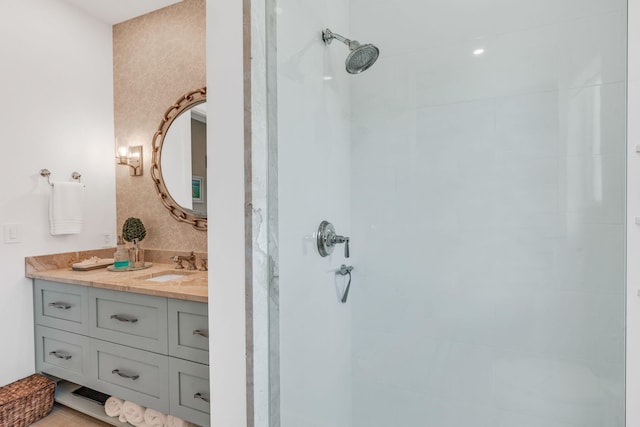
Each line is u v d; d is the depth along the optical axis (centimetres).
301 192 130
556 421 139
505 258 145
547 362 140
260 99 112
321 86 141
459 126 150
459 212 151
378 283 164
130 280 197
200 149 235
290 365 125
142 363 179
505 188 144
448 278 154
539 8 137
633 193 111
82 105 247
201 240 238
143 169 258
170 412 170
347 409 162
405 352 161
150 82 254
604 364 132
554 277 138
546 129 137
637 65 112
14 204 210
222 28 115
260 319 112
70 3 239
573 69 133
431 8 153
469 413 152
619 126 127
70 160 239
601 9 129
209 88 117
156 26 250
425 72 154
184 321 166
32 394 196
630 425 111
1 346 204
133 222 236
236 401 113
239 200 111
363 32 161
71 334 203
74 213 233
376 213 162
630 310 111
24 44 214
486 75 145
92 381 195
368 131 162
